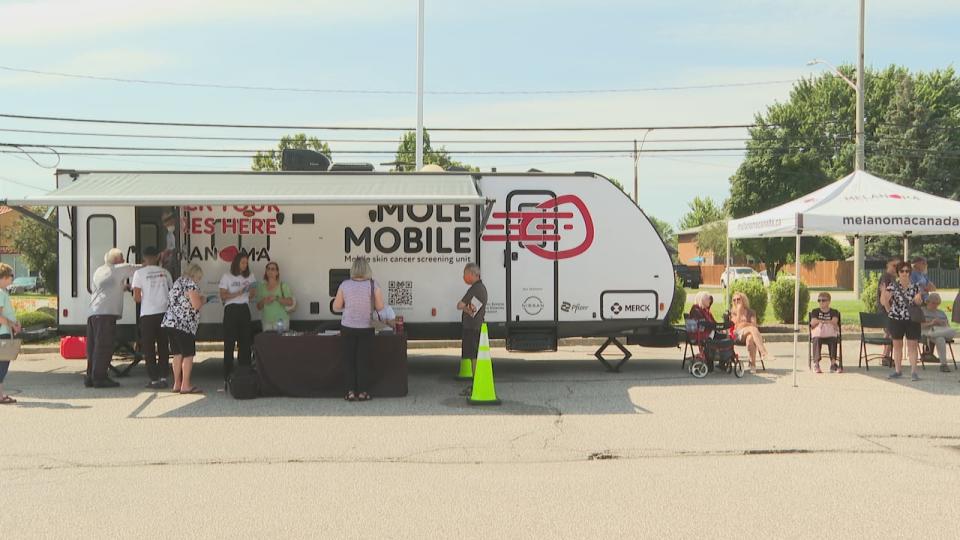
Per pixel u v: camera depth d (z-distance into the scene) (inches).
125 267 446.3
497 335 484.1
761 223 523.8
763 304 753.0
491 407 382.6
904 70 2383.1
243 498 238.4
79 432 329.1
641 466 275.4
